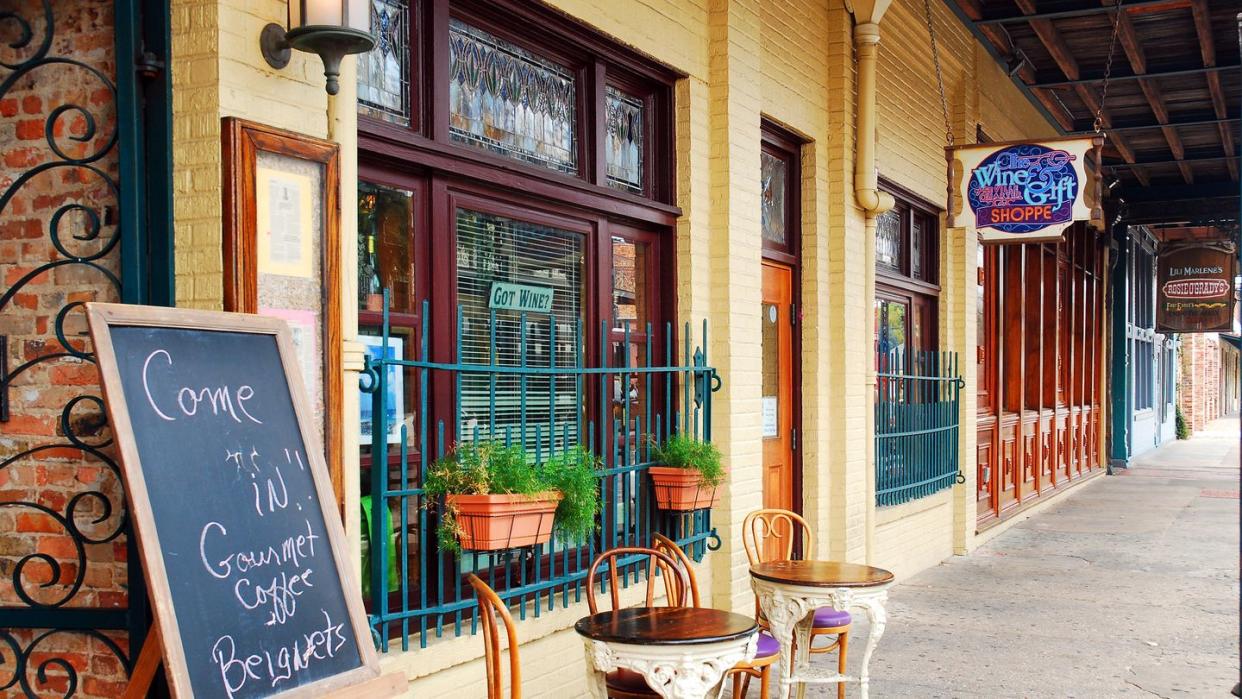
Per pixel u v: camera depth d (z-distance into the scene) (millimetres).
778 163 7270
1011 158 8258
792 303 7371
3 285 3414
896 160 8688
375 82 4078
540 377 4949
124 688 3287
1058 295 15539
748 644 3789
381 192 4137
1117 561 10055
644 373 5562
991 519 11789
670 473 5254
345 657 2850
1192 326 22734
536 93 4973
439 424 4160
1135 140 15523
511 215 4773
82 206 3320
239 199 3172
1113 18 10172
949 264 10086
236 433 2773
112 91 3316
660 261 5797
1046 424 14969
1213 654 6625
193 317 2752
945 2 9578
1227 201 18344
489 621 3578
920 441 9227
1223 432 37156
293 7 3277
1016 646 6793
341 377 3477
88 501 3352
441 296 4379
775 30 6680
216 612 2574
